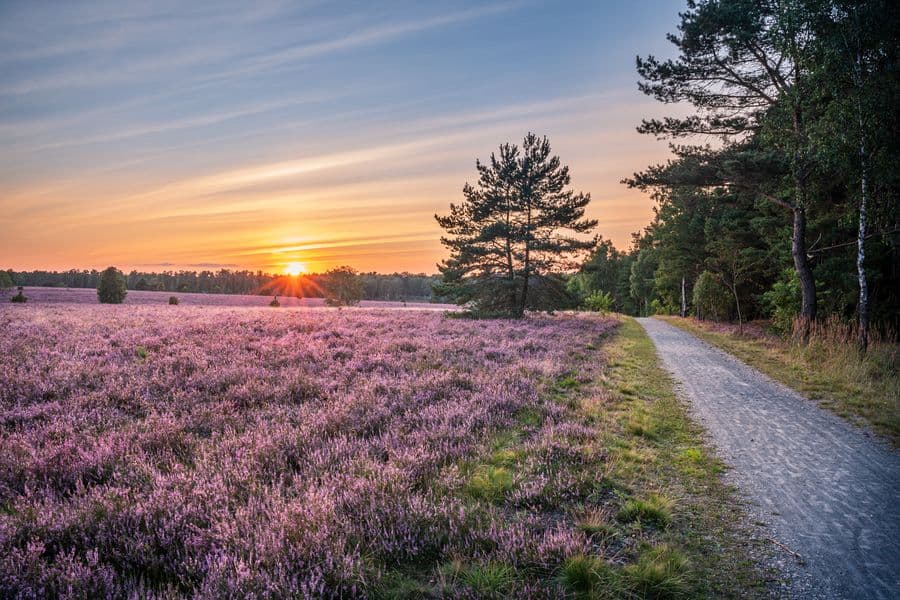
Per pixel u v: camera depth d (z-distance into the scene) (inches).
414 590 135.3
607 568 146.4
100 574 128.2
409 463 212.8
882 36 542.0
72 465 199.5
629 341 854.5
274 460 215.3
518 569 146.2
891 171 545.6
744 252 1127.6
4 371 375.2
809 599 138.6
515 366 480.1
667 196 1093.8
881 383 443.2
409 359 508.1
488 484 204.2
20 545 141.6
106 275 2482.8
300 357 490.6
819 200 802.8
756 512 196.9
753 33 692.1
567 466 226.5
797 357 614.9
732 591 142.3
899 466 252.7
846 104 556.1
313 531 150.2
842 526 185.6
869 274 821.2
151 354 482.9
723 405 386.9
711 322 1478.8
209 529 150.1
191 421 273.4
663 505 192.9
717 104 820.6
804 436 304.3
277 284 5684.1
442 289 1385.3
